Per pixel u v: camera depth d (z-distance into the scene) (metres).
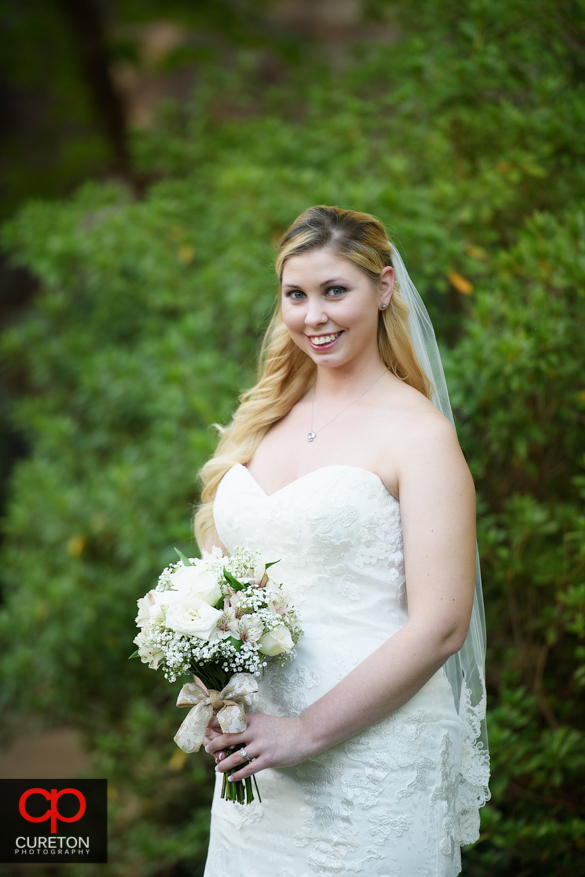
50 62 6.24
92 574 4.06
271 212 3.71
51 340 5.14
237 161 4.48
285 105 5.29
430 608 1.57
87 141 6.49
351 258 1.74
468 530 1.62
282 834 1.71
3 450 6.88
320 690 1.68
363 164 4.02
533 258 2.81
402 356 1.93
